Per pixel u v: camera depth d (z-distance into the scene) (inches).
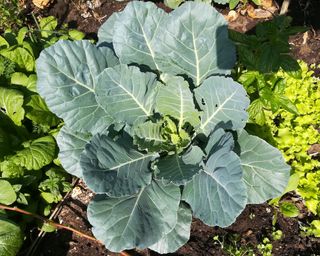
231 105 26.8
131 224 24.8
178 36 27.3
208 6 26.8
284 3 35.7
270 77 32.2
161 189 26.2
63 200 32.3
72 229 30.4
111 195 24.5
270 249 29.5
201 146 28.7
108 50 27.9
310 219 31.0
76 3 41.9
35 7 42.4
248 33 39.2
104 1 42.0
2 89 31.1
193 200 26.0
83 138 28.3
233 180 23.9
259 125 31.0
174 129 28.5
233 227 31.0
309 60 37.5
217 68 28.1
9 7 41.0
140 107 28.1
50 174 31.3
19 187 29.3
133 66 26.8
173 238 26.6
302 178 31.0
